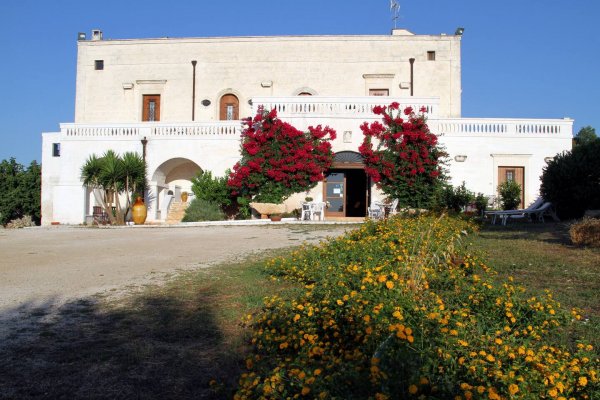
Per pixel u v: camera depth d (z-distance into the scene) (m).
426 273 6.21
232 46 30.39
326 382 3.37
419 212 17.06
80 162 25.00
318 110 23.03
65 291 7.50
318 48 29.92
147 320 5.96
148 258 10.88
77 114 31.06
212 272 8.98
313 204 21.17
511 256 9.42
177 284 7.96
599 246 10.19
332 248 8.75
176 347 5.07
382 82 29.64
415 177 21.95
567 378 3.61
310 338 4.27
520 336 4.79
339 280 6.09
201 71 30.56
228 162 24.22
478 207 20.30
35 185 34.19
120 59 31.02
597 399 3.50
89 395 4.02
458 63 29.45
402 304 4.59
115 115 30.92
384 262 6.83
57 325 5.79
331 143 22.80
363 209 23.97
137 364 4.64
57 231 18.61
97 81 31.14
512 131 23.34
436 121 23.00
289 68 30.02
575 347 4.67
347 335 4.48
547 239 11.87
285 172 22.20
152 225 20.66
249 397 3.61
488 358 3.55
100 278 8.52
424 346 3.84
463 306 5.43
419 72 29.52
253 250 12.00
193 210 21.73
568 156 18.19
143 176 23.59
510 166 23.27
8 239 15.41
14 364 4.61
